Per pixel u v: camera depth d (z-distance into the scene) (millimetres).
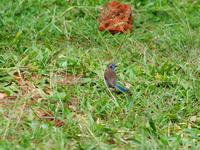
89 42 13219
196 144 9547
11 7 14258
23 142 9234
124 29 13641
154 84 11305
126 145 9359
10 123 9766
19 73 11406
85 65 11875
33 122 9781
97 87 11188
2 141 9211
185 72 11844
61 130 9602
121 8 13984
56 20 13867
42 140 9328
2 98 10711
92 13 14461
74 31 13594
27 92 10914
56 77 11500
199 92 11000
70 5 14820
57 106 10352
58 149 9062
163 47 13055
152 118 10141
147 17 14570
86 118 10078
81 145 9242
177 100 10875
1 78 11281
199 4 15281
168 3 15375
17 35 12758
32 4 14523
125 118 10070
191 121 10297
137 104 10648
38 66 11805
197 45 13086
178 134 9766
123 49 12867
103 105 10445
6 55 12062
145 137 9484
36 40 13023
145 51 12508
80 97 10750
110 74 10961
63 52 12562
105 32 13617
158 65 12328
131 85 11305
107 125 9930
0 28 13492
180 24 14125
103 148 9164
